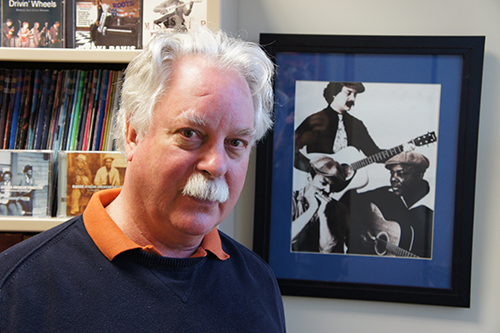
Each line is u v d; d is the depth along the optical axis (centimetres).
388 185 135
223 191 62
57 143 108
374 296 135
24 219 100
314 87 135
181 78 60
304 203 137
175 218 62
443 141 133
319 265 137
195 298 68
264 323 78
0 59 100
